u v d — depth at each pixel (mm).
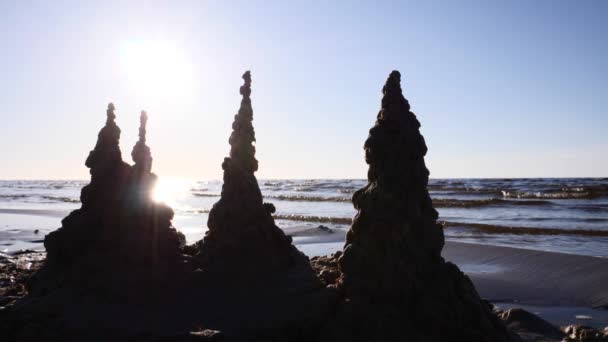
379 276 6609
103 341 6160
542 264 18281
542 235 28141
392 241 6719
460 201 54781
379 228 6758
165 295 7164
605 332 8531
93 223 8242
